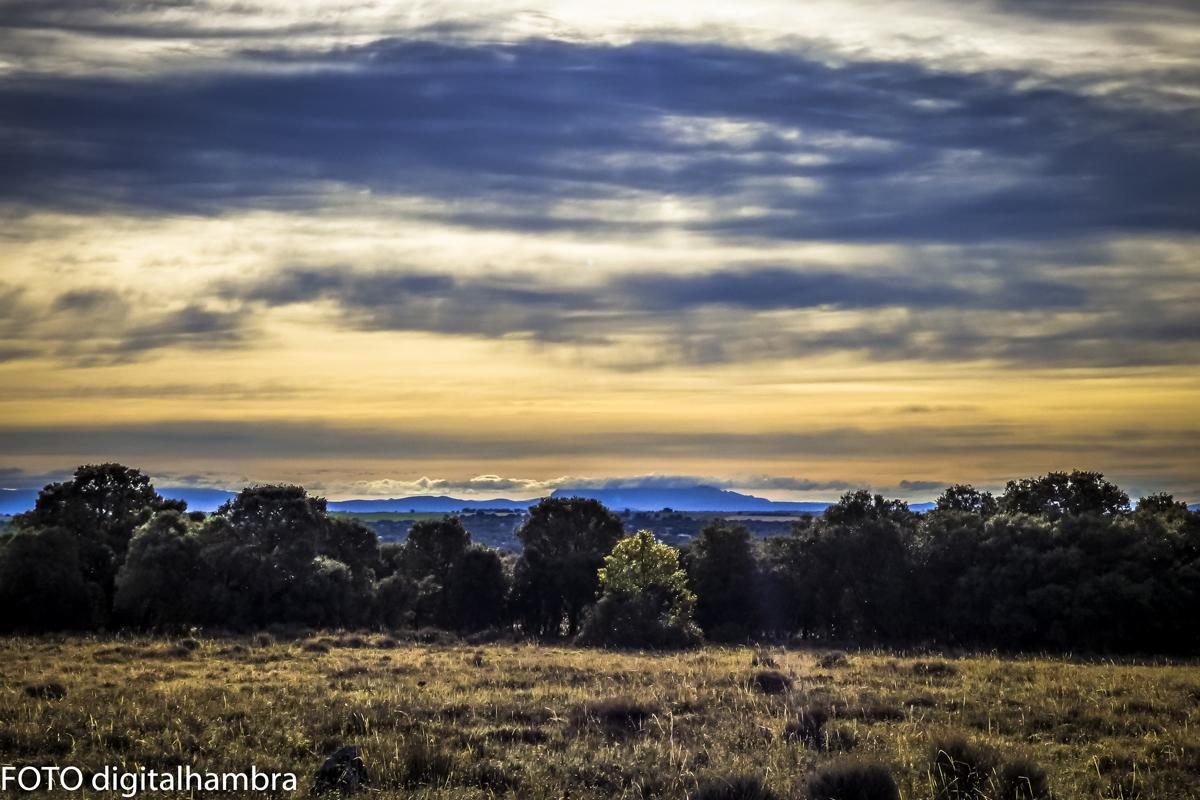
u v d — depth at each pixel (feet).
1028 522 226.17
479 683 102.68
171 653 132.26
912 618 228.63
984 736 70.69
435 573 270.46
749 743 68.13
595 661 133.18
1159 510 251.39
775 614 248.52
